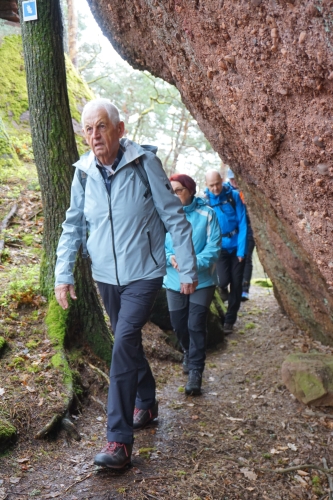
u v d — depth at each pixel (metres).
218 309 6.46
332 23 1.93
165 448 3.32
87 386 3.87
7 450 3.01
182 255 3.16
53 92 4.14
